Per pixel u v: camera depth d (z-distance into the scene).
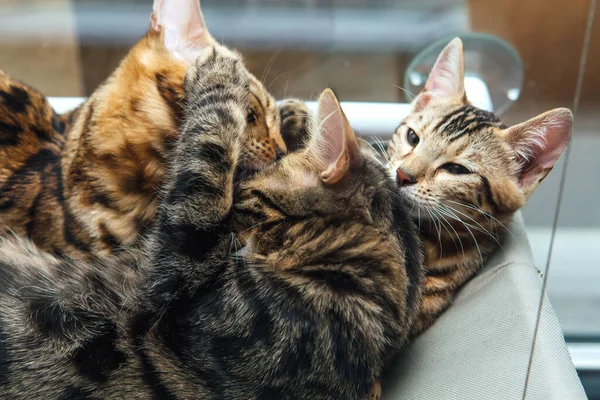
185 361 0.59
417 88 0.81
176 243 0.61
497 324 0.62
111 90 0.68
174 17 0.68
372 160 0.65
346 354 0.59
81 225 0.65
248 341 0.59
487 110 0.75
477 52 0.83
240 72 0.66
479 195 0.69
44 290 0.61
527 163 0.70
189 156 0.62
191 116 0.64
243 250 0.61
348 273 0.60
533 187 0.70
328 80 0.81
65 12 0.83
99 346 0.60
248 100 0.66
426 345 0.65
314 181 0.60
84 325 0.60
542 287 0.63
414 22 0.85
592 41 0.81
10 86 0.71
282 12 0.84
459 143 0.70
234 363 0.59
